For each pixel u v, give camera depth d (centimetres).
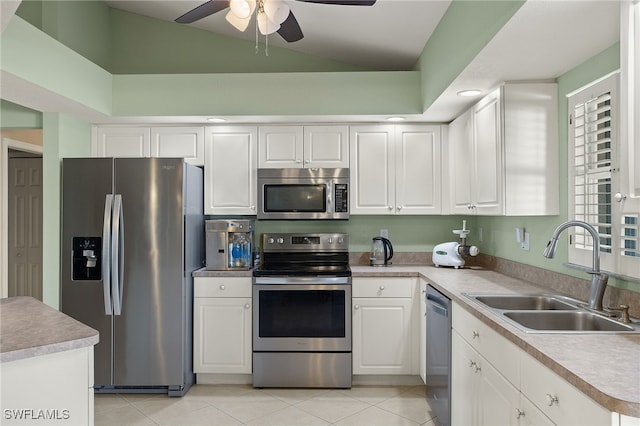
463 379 222
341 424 272
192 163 370
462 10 237
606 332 160
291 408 296
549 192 245
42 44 269
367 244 396
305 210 363
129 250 315
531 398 147
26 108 336
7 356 140
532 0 159
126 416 285
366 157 369
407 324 331
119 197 313
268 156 369
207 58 397
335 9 297
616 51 196
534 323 192
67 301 316
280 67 395
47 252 330
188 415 286
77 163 316
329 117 350
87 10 361
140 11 391
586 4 161
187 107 346
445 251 358
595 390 108
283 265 373
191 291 336
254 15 339
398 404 302
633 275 181
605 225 196
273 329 332
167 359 316
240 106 346
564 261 238
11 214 484
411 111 341
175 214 316
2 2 172
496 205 257
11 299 220
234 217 395
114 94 346
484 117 277
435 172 368
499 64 225
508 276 305
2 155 387
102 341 316
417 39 320
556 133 246
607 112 201
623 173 147
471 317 210
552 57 215
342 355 330
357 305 332
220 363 336
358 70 392
